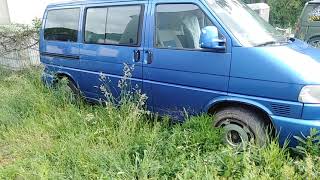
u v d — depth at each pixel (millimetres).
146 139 3910
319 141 3354
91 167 3586
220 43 3742
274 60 3482
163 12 4328
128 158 3588
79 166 3643
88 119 4508
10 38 9156
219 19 3865
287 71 3404
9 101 5645
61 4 5945
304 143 3375
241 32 3838
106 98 5148
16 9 11039
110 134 4254
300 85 3338
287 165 3291
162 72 4301
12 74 8023
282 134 3523
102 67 5074
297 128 3400
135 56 4562
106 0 5078
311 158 3248
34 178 3504
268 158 3398
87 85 5457
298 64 3447
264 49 3576
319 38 9086
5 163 4066
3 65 9086
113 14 4922
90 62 5266
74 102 5605
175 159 3578
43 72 6348
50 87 6027
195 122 3957
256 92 3594
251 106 3703
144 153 3602
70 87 5824
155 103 4535
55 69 6008
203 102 4035
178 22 4184
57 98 5590
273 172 3291
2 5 10977
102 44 5043
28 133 4641
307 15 9281
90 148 4020
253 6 13906
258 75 3551
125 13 4750
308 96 3326
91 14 5285
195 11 4055
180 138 3920
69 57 5652
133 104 4453
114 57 4848
